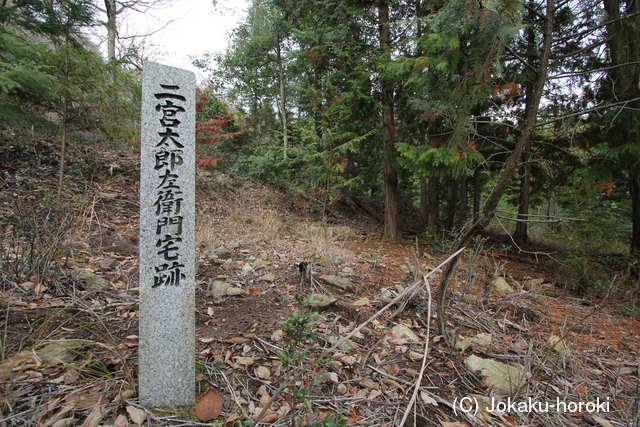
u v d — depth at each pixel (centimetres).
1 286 263
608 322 396
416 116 735
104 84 484
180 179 186
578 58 554
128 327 251
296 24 993
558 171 774
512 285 503
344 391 216
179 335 182
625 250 682
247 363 225
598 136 559
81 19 469
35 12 501
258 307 314
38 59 444
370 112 790
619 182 731
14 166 551
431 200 884
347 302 354
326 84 826
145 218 179
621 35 450
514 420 212
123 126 510
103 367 195
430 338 297
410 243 817
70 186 565
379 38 795
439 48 489
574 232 498
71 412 164
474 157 500
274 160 1039
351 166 1227
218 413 177
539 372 269
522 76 557
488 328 330
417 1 732
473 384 243
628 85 493
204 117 1033
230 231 599
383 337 290
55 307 251
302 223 859
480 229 260
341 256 515
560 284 535
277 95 1313
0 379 157
